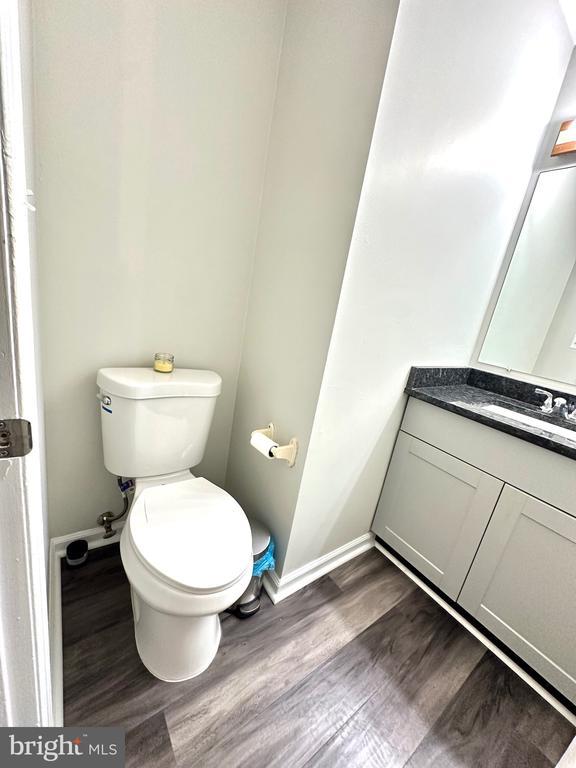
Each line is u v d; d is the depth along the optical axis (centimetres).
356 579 150
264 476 141
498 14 108
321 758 91
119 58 97
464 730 101
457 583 136
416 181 108
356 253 102
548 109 147
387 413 143
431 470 142
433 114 103
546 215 155
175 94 108
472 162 125
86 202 104
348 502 146
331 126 102
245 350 150
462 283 148
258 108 123
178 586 86
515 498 117
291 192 119
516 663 122
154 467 122
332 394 117
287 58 118
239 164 126
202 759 87
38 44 86
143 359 131
